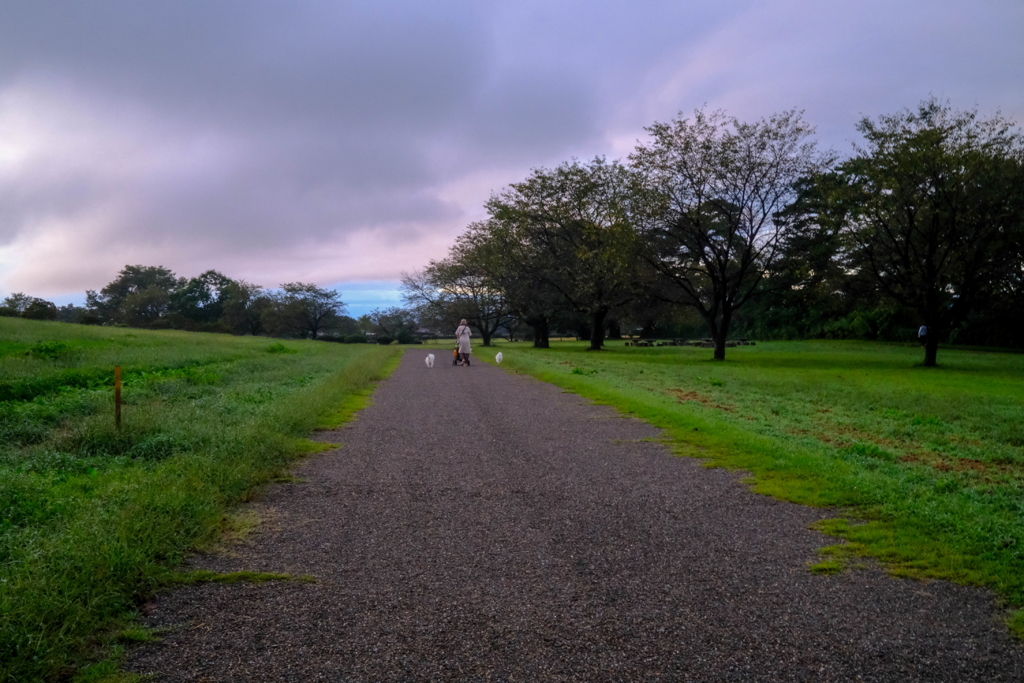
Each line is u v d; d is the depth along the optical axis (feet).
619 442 30.81
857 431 34.58
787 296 120.78
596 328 143.64
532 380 64.13
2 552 14.14
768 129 103.91
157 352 67.36
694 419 35.81
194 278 317.63
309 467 25.63
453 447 29.68
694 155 105.29
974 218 89.40
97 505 17.19
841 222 98.22
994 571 14.83
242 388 45.42
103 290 345.31
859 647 11.68
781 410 42.14
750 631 12.25
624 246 112.98
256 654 11.30
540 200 140.26
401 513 19.61
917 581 14.56
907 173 88.89
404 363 94.84
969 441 31.68
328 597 13.62
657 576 14.83
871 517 19.11
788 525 18.45
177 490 18.71
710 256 126.52
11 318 96.53
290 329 293.64
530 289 155.53
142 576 13.88
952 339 166.09
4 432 26.81
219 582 14.34
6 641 10.60
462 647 11.59
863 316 187.42
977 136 88.17
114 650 11.28
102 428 25.70
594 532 17.85
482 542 17.04
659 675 10.73
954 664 11.16
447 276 192.65
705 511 19.80
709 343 184.75
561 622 12.56
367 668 10.88
